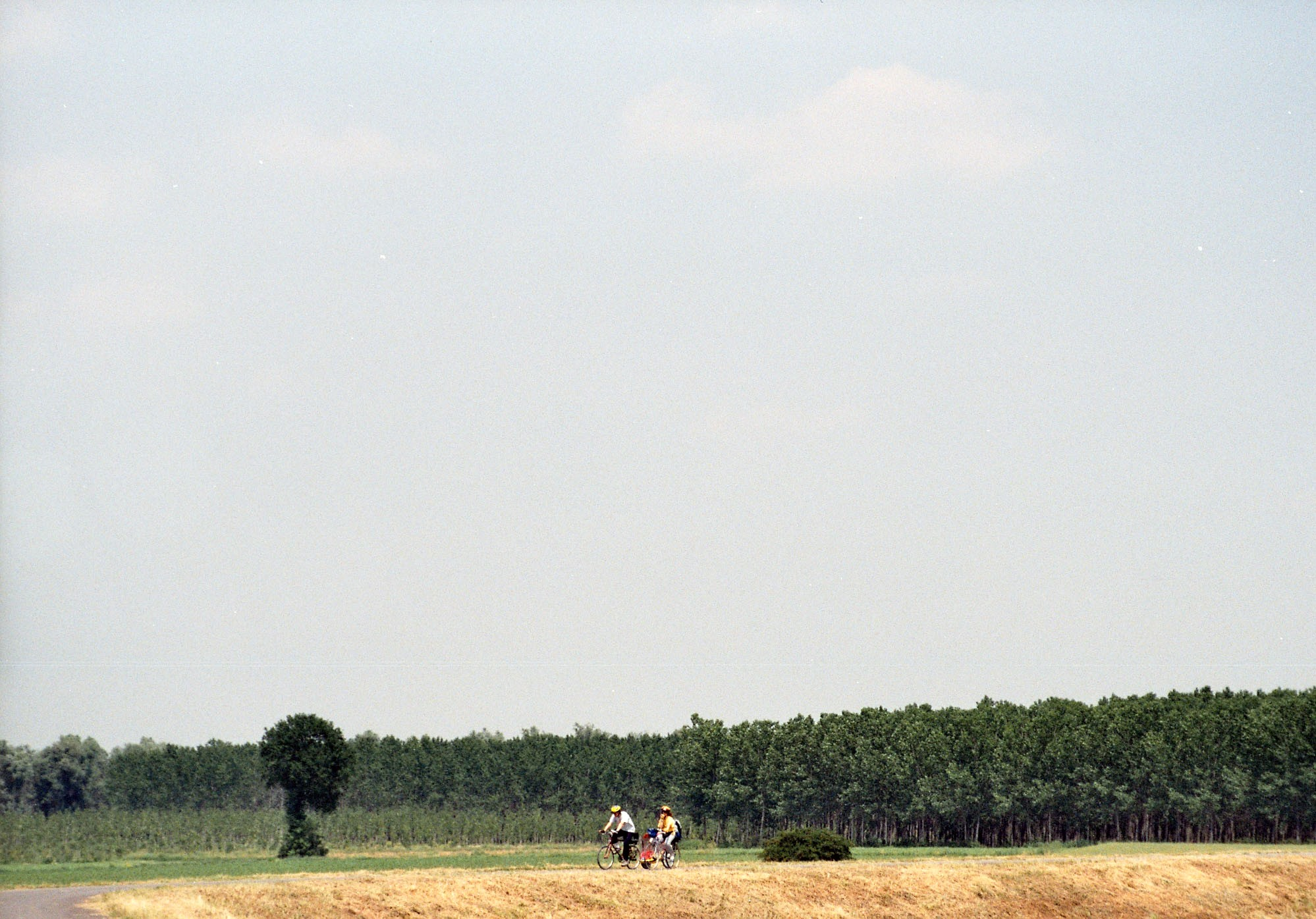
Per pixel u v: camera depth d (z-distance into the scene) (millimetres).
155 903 182750
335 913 195250
